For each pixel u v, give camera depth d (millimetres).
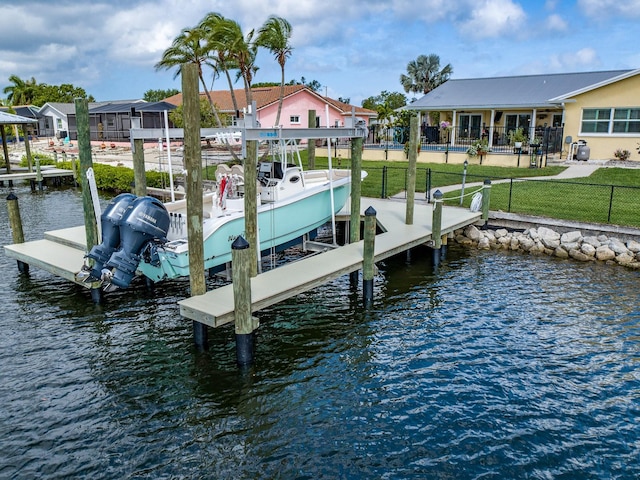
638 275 11227
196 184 7684
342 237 14539
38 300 9930
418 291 10547
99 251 8812
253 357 7715
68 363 7609
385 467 5512
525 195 16250
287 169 11078
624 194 16156
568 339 8328
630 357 7734
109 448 5797
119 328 8758
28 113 56469
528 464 5547
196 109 7469
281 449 5789
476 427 6156
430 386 7023
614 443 5863
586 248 12430
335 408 6547
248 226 8695
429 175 15883
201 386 7047
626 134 23391
